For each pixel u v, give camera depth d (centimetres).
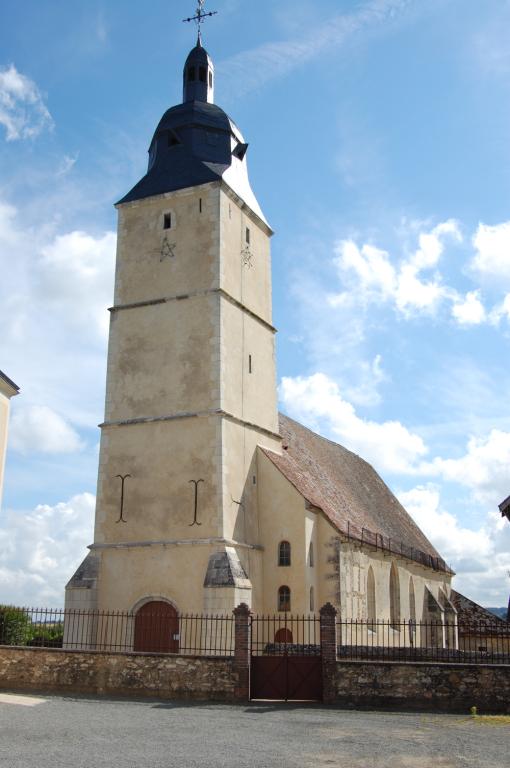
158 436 2870
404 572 4059
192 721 1638
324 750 1353
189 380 2900
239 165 3353
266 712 1777
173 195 3144
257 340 3216
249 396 3066
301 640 2777
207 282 2992
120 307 3108
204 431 2803
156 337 3009
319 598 2944
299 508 2911
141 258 3142
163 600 2680
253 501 2945
